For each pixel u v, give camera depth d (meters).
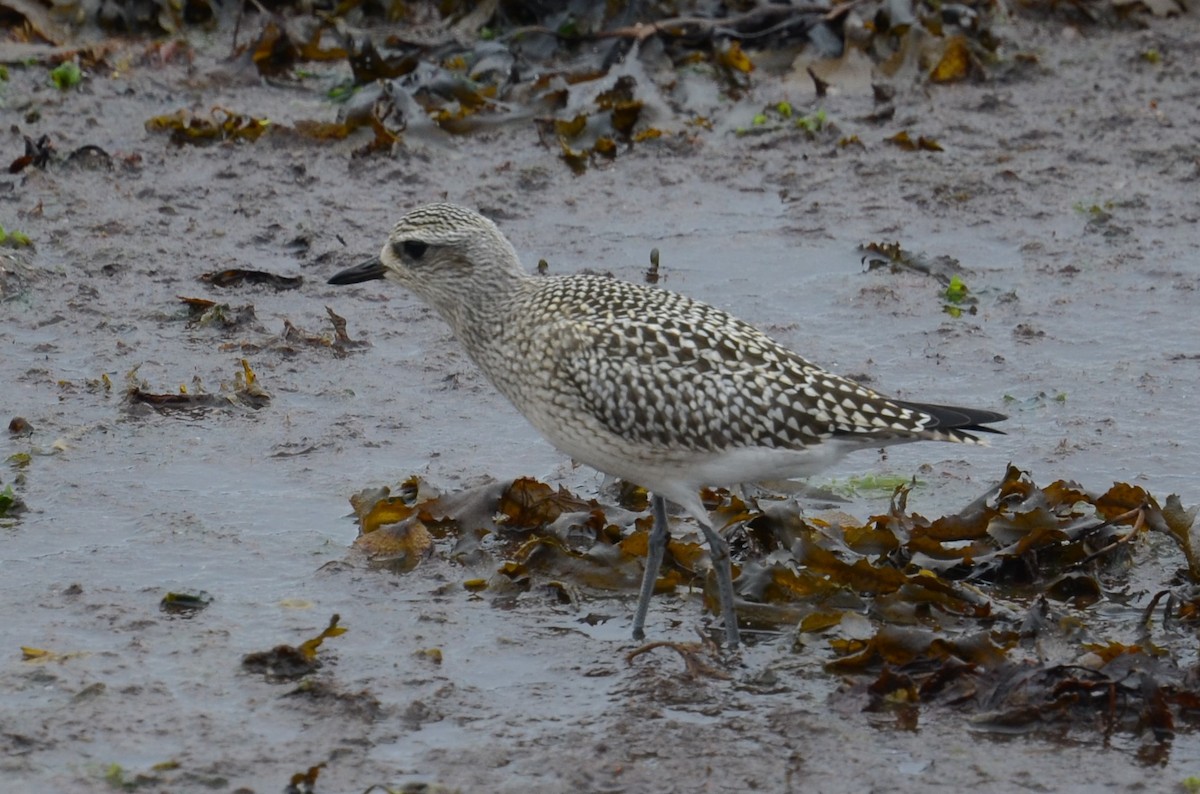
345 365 14.62
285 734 9.24
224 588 10.92
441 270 10.98
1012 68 21.84
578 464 12.95
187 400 13.73
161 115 19.55
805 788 8.82
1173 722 9.36
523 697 9.73
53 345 14.72
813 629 10.50
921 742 9.25
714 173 19.08
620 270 16.47
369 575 11.20
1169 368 14.62
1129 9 23.47
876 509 12.37
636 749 9.18
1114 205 18.20
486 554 11.44
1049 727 9.41
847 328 15.45
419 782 8.75
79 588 10.77
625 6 21.97
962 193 18.50
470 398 14.15
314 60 21.47
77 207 17.34
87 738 9.09
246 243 16.92
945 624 10.63
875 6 22.28
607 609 10.95
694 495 10.50
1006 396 14.11
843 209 18.16
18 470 12.50
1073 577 11.05
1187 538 11.08
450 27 22.45
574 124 19.39
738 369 10.22
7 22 21.50
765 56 21.94
